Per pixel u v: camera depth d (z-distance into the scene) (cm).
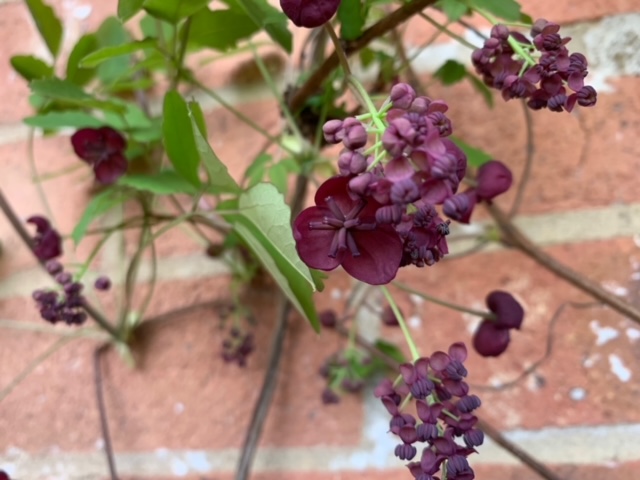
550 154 24
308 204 24
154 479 25
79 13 29
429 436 14
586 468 21
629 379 22
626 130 23
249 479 24
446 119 12
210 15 20
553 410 22
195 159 18
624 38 23
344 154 12
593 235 23
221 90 27
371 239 12
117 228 22
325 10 13
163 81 27
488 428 21
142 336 26
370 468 23
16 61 21
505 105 24
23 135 29
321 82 19
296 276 15
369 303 24
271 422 24
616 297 22
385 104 13
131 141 24
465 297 23
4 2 30
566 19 24
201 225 26
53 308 21
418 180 11
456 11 19
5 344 27
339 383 23
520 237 23
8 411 26
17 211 28
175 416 25
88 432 25
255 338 25
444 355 15
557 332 23
